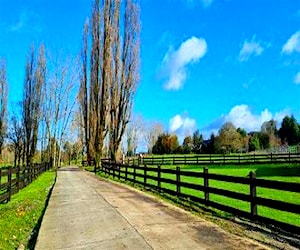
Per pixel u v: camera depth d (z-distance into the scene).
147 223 8.84
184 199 13.33
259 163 40.09
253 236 7.59
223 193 10.55
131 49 38.94
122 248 6.69
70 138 81.81
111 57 39.84
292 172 28.83
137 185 20.17
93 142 47.72
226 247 6.60
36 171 28.55
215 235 7.54
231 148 84.69
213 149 86.75
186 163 44.12
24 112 51.12
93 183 22.55
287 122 94.19
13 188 16.14
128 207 11.50
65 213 10.70
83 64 50.50
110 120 39.34
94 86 43.28
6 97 60.41
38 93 51.69
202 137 98.06
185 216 9.77
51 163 57.00
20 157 56.59
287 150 60.53
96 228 8.46
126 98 38.91
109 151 40.25
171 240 7.17
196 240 7.14
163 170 16.28
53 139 57.81
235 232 7.93
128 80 38.84
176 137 97.19
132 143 101.06
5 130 60.09
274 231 8.03
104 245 6.96
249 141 91.62
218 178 10.87
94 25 43.06
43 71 52.22
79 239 7.51
